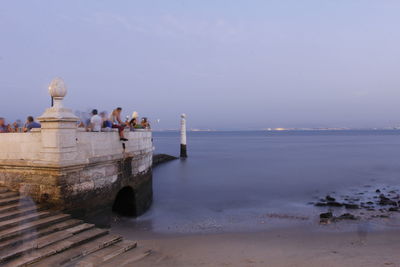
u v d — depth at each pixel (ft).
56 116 30.01
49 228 27.55
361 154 177.99
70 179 31.48
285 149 236.84
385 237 38.27
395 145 273.33
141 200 48.65
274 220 47.88
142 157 48.88
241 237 38.99
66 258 23.97
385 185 81.00
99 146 35.83
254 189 75.87
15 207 29.30
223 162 142.72
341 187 78.38
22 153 32.40
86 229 29.09
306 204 59.88
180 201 61.98
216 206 57.82
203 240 37.55
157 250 32.65
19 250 23.40
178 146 296.92
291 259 30.09
